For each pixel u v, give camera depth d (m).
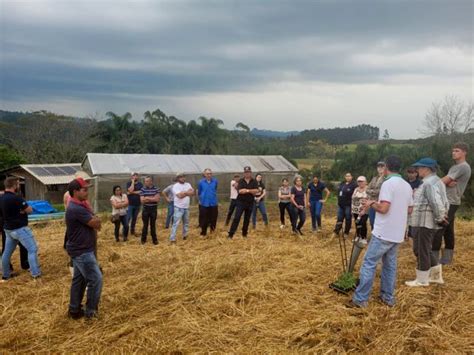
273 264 6.71
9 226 6.34
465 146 6.09
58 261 7.55
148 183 9.03
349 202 9.41
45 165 24.69
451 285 5.48
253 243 8.67
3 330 4.49
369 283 4.73
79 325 4.55
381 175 7.84
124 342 4.11
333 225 11.48
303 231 10.55
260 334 4.18
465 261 6.70
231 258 7.01
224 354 3.81
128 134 37.53
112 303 5.11
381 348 3.88
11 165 28.11
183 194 9.10
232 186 11.36
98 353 3.90
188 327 4.35
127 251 8.14
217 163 21.98
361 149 25.56
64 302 5.23
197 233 10.41
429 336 4.09
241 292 5.27
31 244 6.47
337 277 5.89
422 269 5.40
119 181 18.53
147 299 5.23
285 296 5.16
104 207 18.23
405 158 20.83
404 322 4.36
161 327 4.39
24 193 24.95
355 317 4.46
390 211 4.62
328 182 23.77
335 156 29.95
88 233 4.63
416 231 5.41
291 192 9.94
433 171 5.32
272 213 15.38
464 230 10.02
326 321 4.35
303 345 4.00
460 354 3.76
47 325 4.55
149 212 9.00
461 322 4.41
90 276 4.63
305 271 6.18
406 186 4.68
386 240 4.64
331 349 3.85
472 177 16.42
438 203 5.11
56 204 22.97
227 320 4.54
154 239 9.03
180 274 6.07
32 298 5.51
